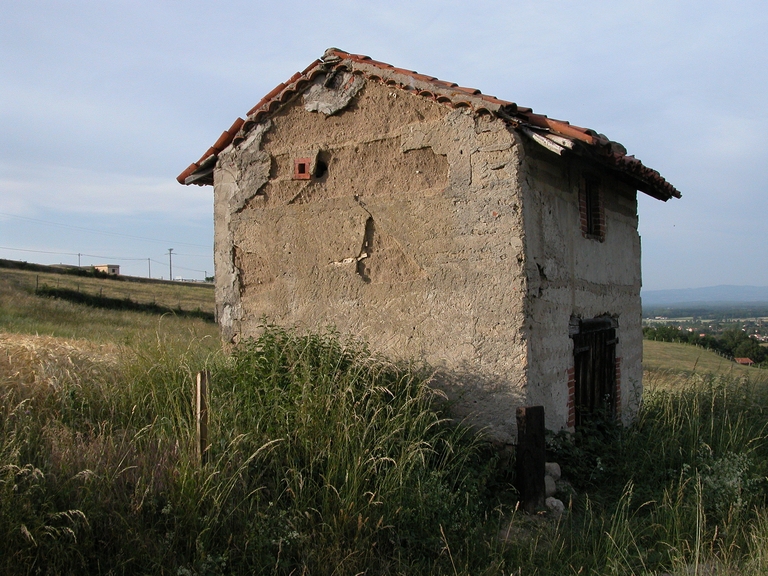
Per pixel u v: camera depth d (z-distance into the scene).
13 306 21.03
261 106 8.05
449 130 6.89
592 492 6.35
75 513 3.81
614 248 9.01
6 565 3.45
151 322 22.17
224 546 4.03
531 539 4.91
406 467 5.02
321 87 7.68
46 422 5.27
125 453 4.66
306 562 4.04
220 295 8.32
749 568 4.41
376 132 7.36
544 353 6.82
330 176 7.66
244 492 4.41
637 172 7.92
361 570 4.12
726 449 7.03
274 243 7.96
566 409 7.31
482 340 6.62
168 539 3.90
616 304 9.03
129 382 6.38
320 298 7.64
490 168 6.63
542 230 6.88
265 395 5.67
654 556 4.82
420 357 6.91
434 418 5.89
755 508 5.70
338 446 4.95
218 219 8.38
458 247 6.80
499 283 6.54
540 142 6.42
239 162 8.20
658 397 9.85
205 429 4.64
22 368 6.34
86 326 18.80
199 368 6.58
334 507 4.52
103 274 46.34
